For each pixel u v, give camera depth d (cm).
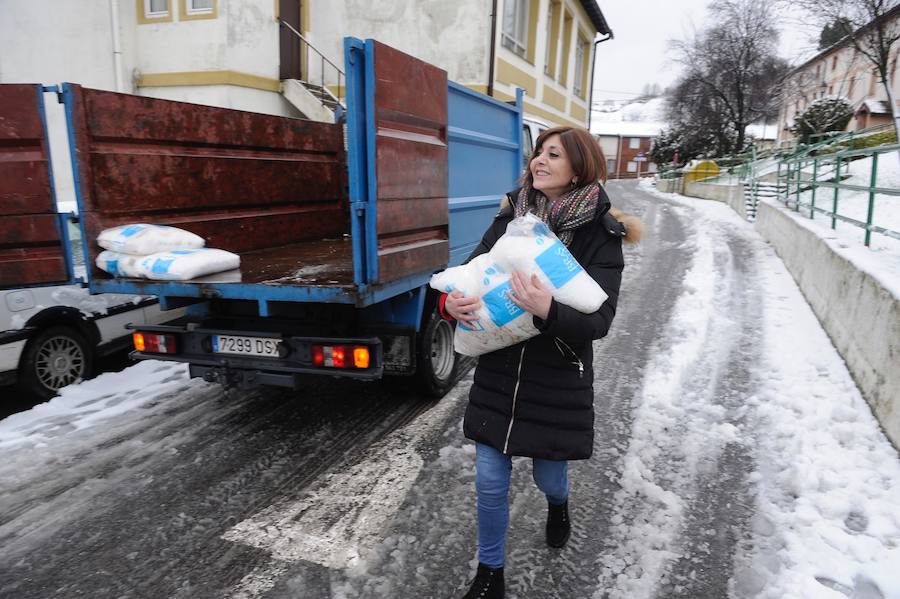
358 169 300
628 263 938
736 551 265
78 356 478
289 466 347
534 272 186
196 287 344
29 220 363
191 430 395
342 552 269
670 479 326
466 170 461
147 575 256
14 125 353
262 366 353
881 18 1431
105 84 1065
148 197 399
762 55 3125
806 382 441
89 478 336
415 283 369
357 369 335
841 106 2227
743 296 708
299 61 1236
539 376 208
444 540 277
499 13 1214
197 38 1061
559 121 1872
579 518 292
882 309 397
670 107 3847
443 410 422
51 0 1008
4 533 286
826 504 292
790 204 1112
